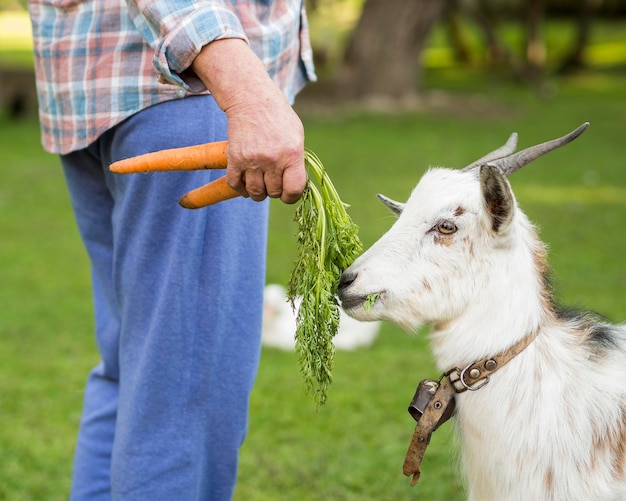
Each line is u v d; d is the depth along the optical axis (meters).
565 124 19.91
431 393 3.19
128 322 3.20
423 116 20.88
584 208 12.10
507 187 2.92
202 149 2.80
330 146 16.97
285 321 7.57
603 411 3.13
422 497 4.78
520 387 3.10
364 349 7.39
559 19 47.97
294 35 3.33
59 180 14.30
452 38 34.25
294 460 5.24
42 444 5.48
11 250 10.34
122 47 3.05
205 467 3.26
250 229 3.21
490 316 3.10
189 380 3.15
